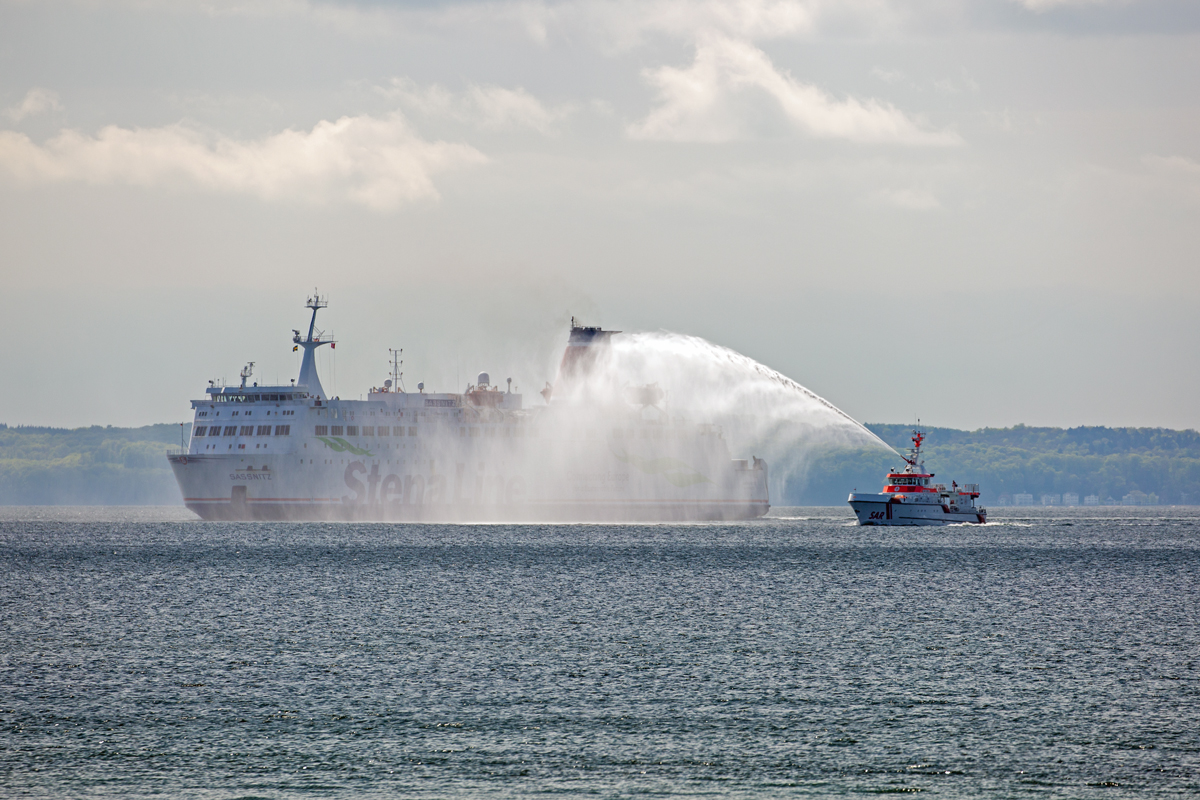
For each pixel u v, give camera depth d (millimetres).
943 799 159625
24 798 159125
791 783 165375
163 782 165625
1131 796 160875
